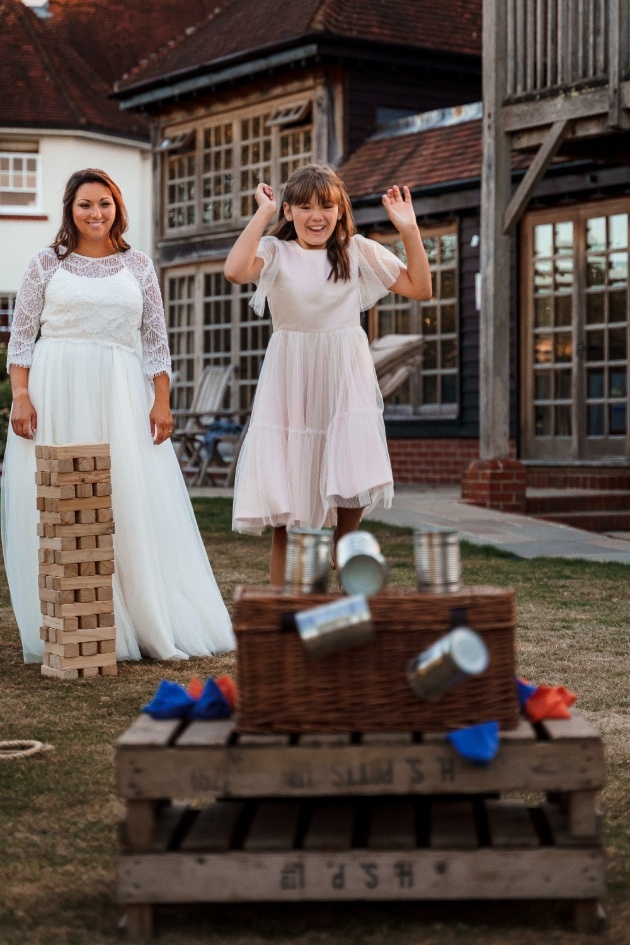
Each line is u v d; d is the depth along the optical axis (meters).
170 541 6.32
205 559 6.50
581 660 6.09
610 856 3.51
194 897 3.00
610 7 11.33
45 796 4.05
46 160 26.83
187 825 3.29
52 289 6.11
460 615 3.06
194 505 13.43
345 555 3.18
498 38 12.25
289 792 3.00
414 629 3.06
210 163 21.03
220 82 20.09
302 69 19.17
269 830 3.10
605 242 14.46
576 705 5.22
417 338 15.59
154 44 29.50
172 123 21.70
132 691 5.50
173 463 6.41
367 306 4.52
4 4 28.52
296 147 19.53
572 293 14.81
